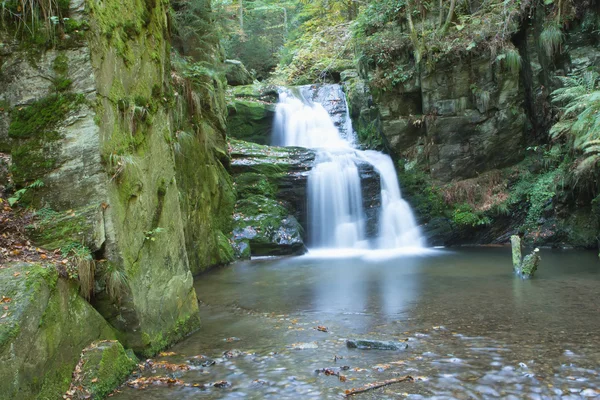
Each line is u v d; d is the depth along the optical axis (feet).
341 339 19.20
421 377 15.03
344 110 63.00
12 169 15.78
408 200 50.06
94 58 15.74
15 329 11.57
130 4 18.39
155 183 19.10
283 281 32.22
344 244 48.11
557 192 44.27
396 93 49.83
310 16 98.48
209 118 43.09
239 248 42.86
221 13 51.57
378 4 51.65
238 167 47.78
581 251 41.11
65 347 13.51
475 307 23.58
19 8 15.64
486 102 47.11
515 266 32.17
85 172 15.57
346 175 49.26
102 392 13.93
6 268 13.25
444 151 48.93
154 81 20.06
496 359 16.42
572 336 18.65
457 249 45.88
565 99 42.45
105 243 15.74
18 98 15.93
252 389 14.53
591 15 41.50
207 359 16.99
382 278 32.14
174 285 19.65
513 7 45.03
